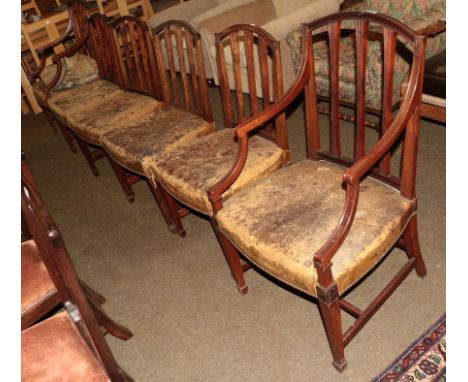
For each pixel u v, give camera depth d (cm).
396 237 130
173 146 195
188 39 189
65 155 319
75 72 281
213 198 150
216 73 317
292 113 289
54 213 256
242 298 175
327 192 141
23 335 110
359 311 143
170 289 188
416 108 121
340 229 118
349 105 250
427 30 207
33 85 294
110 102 247
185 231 213
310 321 159
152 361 160
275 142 177
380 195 137
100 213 247
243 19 315
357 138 144
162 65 216
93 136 227
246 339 159
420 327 148
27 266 122
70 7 283
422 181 208
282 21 265
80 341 108
